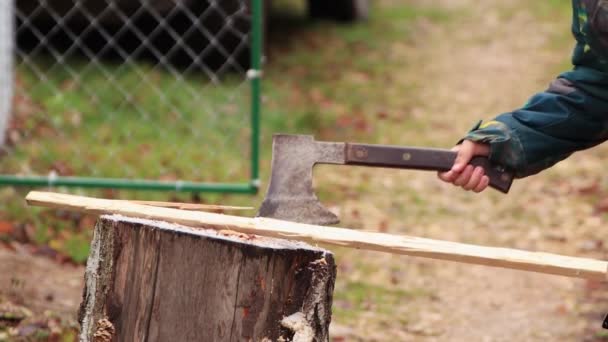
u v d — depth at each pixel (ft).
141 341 25.32
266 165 63.72
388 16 111.24
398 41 101.24
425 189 65.87
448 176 27.53
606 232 58.23
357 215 59.31
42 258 46.93
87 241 49.39
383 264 52.47
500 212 61.98
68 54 75.56
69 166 58.54
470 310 46.91
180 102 69.97
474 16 114.01
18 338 37.19
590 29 25.32
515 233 58.23
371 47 97.50
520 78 91.81
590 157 73.87
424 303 47.47
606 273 21.61
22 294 41.42
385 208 61.26
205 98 71.51
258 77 51.96
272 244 24.41
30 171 57.11
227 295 24.34
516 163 26.99
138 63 75.56
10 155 58.70
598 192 65.36
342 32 100.83
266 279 24.03
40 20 70.95
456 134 76.18
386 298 47.70
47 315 39.55
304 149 27.58
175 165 60.80
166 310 25.03
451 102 84.07
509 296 48.85
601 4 24.97
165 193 56.65
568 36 106.11
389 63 93.25
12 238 48.67
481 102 84.58
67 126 64.34
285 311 24.14
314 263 24.00
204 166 61.26
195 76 75.25
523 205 63.26
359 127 75.15
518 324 45.29
